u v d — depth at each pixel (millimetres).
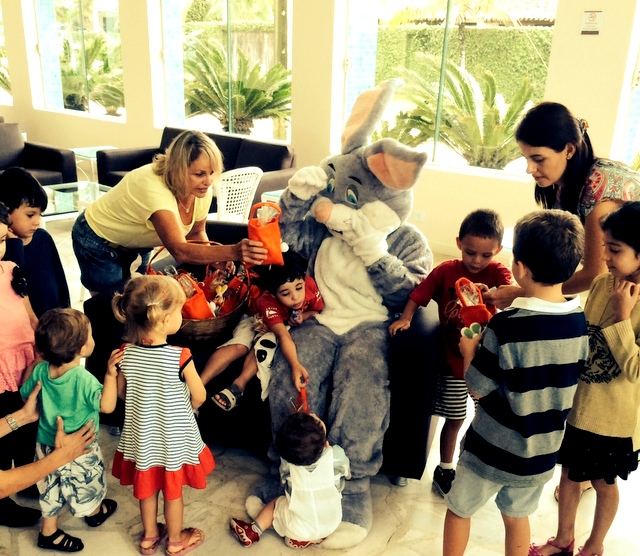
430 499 2127
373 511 2051
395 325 2090
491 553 1884
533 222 1449
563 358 1463
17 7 8047
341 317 2168
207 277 2307
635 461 1667
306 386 2021
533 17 4562
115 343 2195
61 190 5152
